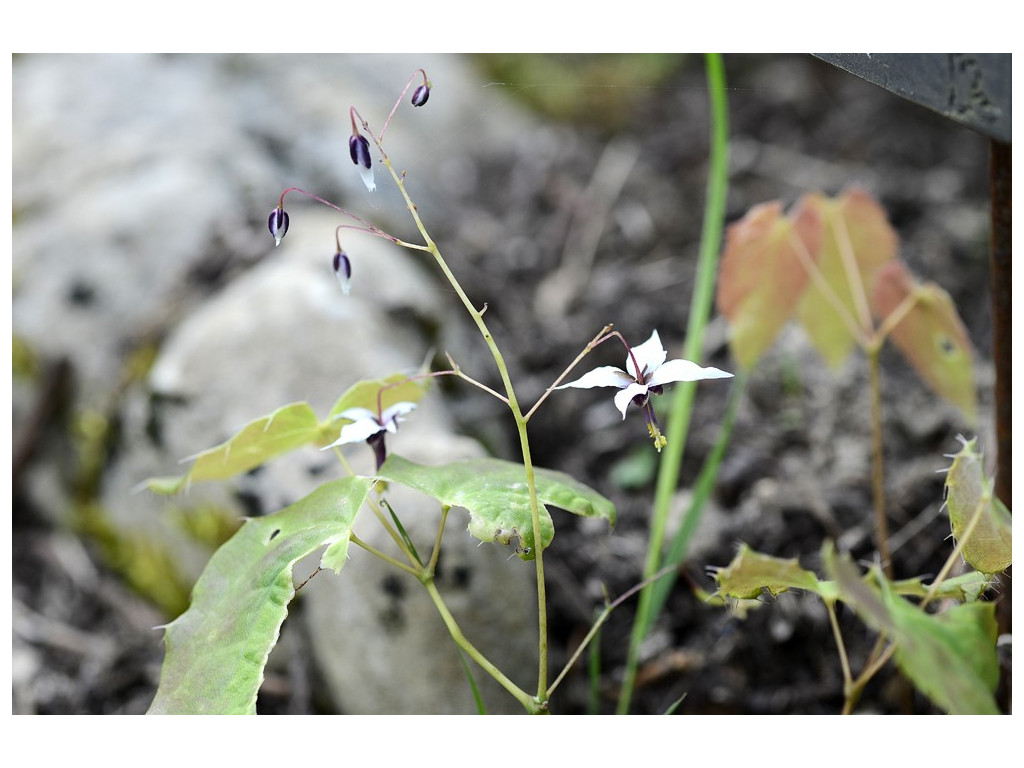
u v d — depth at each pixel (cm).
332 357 45
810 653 42
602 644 43
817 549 44
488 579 39
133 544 49
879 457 40
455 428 46
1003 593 35
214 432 45
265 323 46
